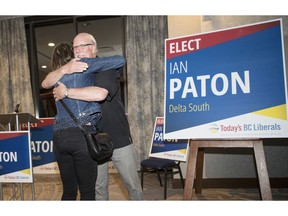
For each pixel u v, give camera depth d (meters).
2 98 5.11
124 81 4.91
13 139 2.29
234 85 1.48
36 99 5.32
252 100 1.44
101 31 5.32
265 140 3.11
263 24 1.46
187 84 1.55
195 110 1.53
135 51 4.69
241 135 1.44
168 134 1.55
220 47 1.52
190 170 1.57
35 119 3.17
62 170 1.37
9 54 5.13
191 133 1.52
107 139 1.36
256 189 3.12
